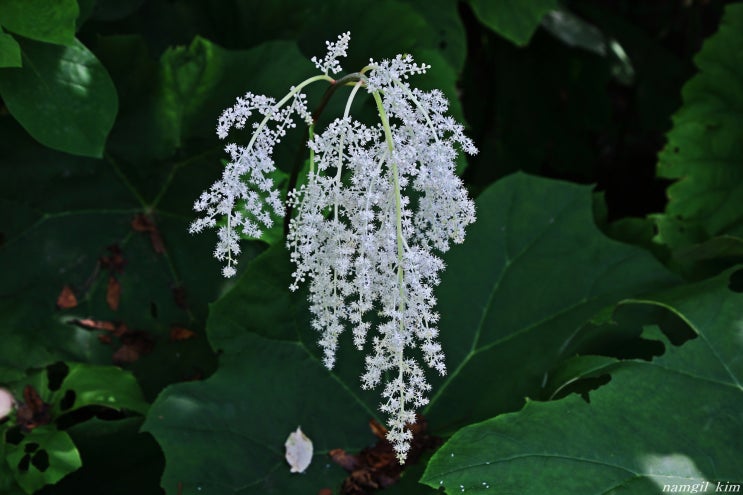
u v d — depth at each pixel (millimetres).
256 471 1022
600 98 1524
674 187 1328
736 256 1212
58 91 1011
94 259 1149
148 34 1245
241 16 1267
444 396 1091
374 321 1089
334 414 1063
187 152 1175
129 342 1134
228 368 1054
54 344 1116
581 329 1096
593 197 1200
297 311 1071
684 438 984
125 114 1169
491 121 1517
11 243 1134
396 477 1042
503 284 1125
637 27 1624
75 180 1161
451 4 1310
